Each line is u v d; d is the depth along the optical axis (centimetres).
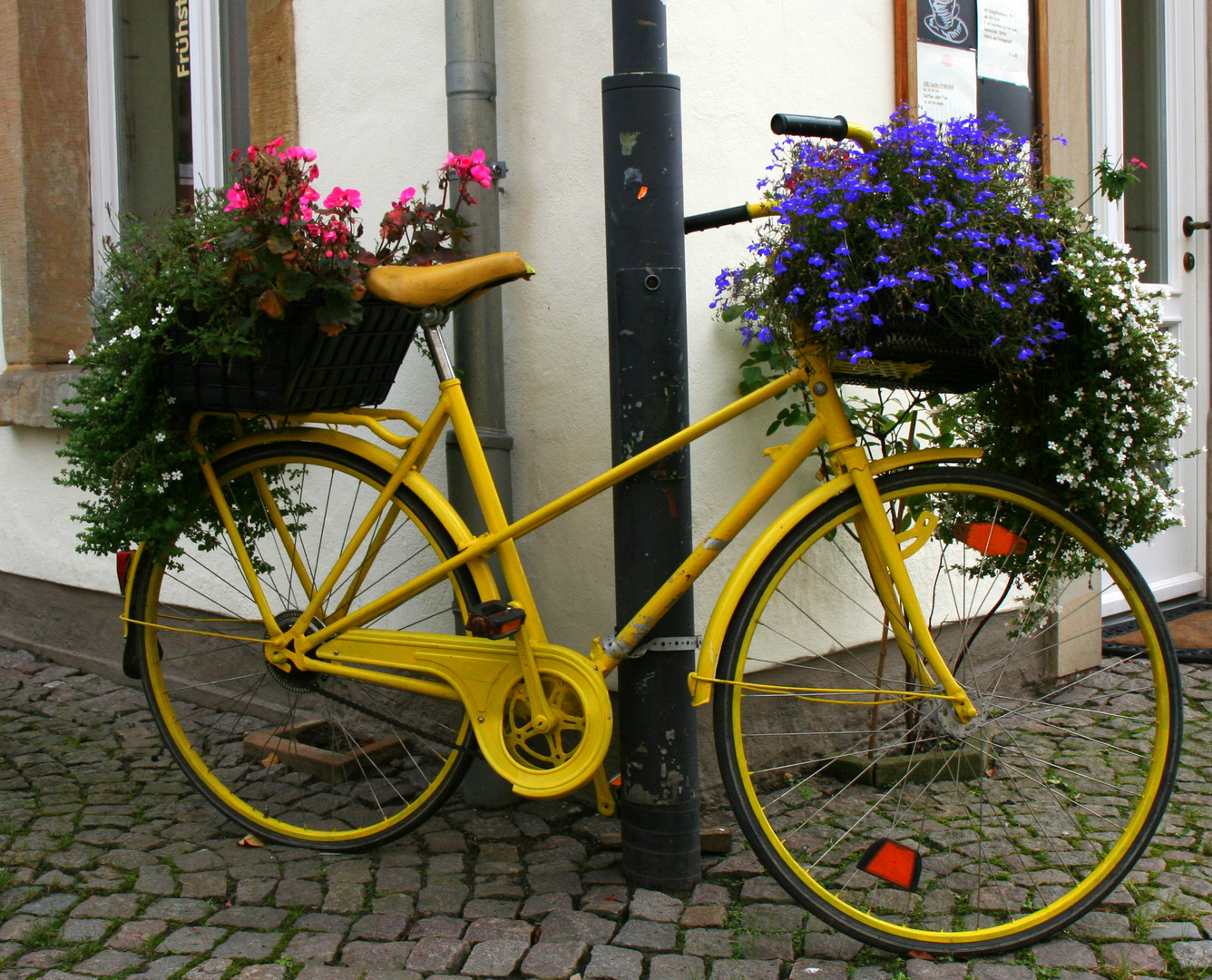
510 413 295
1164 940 214
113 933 224
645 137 231
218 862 257
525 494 293
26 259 440
